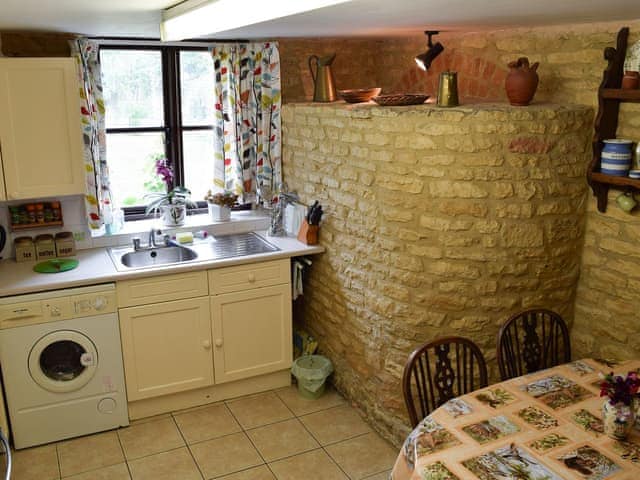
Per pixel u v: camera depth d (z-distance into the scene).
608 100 2.90
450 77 3.22
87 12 2.62
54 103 3.59
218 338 3.92
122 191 4.33
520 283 3.24
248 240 4.29
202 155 4.52
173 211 4.30
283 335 4.15
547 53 3.24
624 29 2.79
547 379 2.64
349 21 2.79
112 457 3.46
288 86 4.47
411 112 3.18
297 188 4.33
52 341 3.45
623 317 3.08
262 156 4.44
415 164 3.21
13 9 2.42
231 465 3.40
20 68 3.47
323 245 4.11
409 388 2.59
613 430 2.18
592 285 3.24
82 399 3.61
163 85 4.25
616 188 3.01
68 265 3.68
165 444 3.59
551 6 2.15
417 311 3.39
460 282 3.26
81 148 3.72
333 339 4.16
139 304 3.65
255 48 4.26
